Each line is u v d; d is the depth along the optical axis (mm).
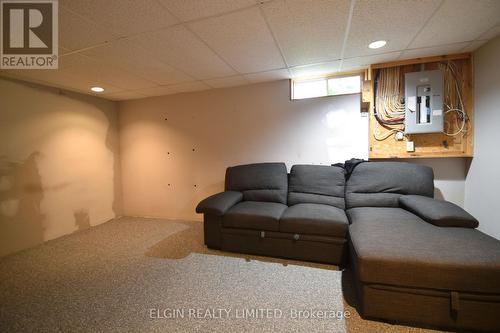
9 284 1979
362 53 2365
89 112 3551
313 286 1876
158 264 2285
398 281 1384
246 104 3332
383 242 1537
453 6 1617
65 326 1486
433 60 2504
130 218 3908
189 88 3428
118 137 4035
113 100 3945
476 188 2385
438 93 2445
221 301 1711
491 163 2174
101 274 2113
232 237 2488
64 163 3203
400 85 2658
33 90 2875
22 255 2551
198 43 2061
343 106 2924
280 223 2291
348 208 2545
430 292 1354
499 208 2080
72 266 2273
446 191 2648
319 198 2648
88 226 3488
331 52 2324
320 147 3041
